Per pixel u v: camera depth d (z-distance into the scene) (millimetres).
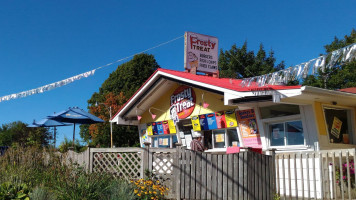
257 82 8312
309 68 6930
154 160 9273
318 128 10008
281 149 10719
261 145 11258
